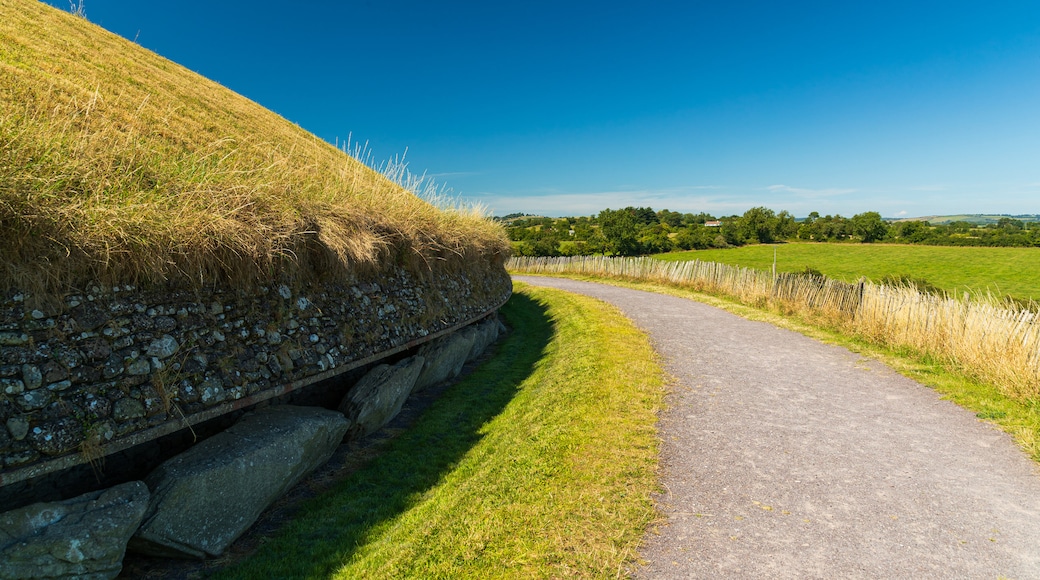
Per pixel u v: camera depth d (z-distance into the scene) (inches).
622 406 272.7
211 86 663.1
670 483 190.9
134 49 612.4
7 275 140.7
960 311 346.6
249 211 220.7
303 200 255.9
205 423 203.2
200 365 182.7
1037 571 140.2
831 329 481.4
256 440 187.3
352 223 282.7
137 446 178.5
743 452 218.2
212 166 248.8
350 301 277.0
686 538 156.5
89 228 159.5
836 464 207.2
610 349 401.1
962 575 138.8
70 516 136.4
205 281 198.7
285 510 199.3
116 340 161.5
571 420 253.9
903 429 243.8
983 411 262.1
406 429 284.0
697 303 705.6
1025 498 179.9
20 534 128.3
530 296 832.9
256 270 216.1
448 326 371.6
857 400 286.7
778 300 606.9
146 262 173.0
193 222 190.7
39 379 140.9
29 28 428.8
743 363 367.9
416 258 355.3
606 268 1179.9
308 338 235.0
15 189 144.7
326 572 158.4
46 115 242.4
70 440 142.0
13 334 139.3
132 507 144.8
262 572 158.9
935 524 163.8
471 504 181.3
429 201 426.0
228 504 170.6
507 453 226.8
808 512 171.2
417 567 147.4
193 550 161.3
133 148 226.4
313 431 209.5
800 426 247.9
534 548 152.0
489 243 509.0
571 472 199.3
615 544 153.2
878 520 166.2
